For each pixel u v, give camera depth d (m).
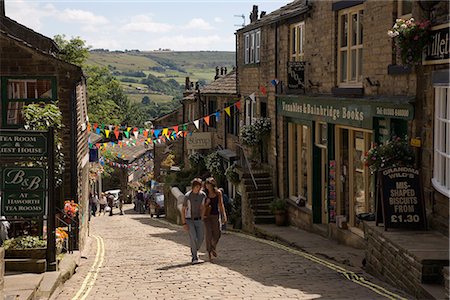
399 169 11.60
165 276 12.05
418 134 12.49
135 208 49.12
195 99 38.38
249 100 27.06
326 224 19.38
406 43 11.72
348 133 17.12
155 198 40.28
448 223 10.91
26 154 11.17
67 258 13.17
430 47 11.50
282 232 20.16
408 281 9.73
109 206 45.88
